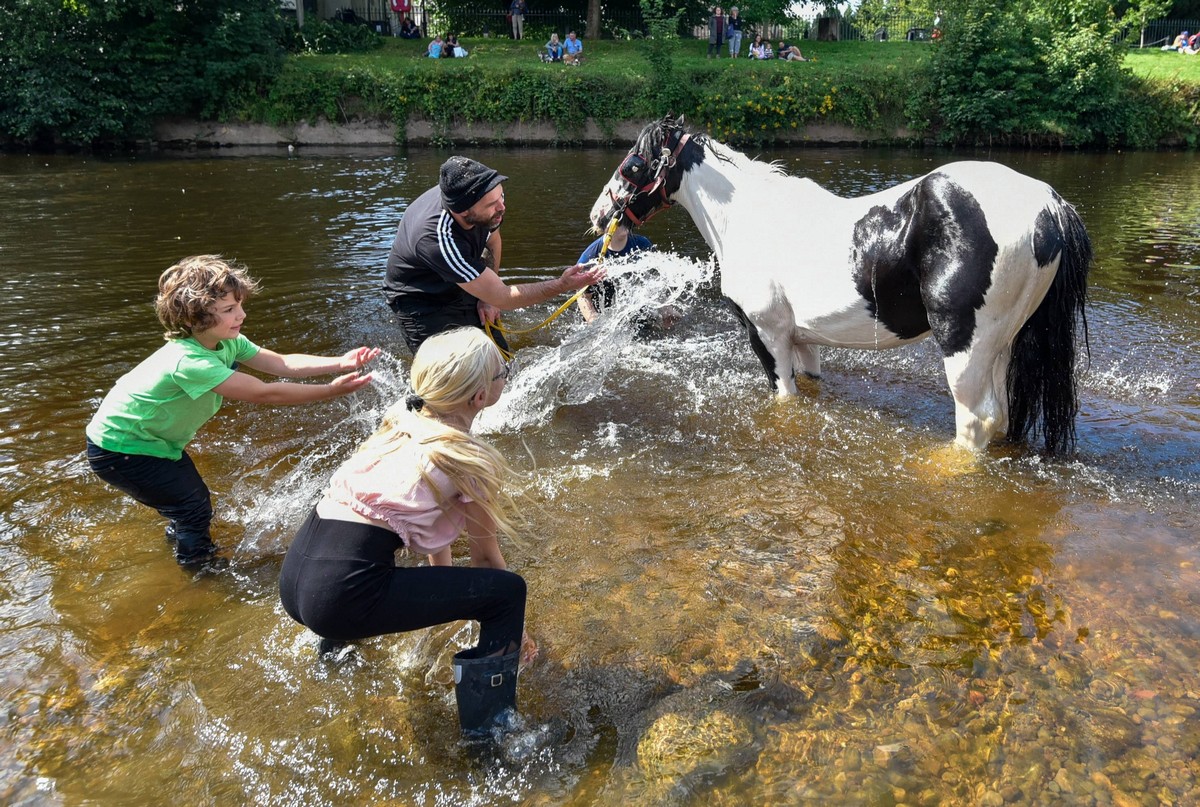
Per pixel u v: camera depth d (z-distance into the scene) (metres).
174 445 3.25
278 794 2.31
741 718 2.54
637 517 3.73
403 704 2.64
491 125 22.22
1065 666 2.71
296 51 25.17
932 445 4.31
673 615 3.05
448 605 2.45
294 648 2.90
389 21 29.45
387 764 2.41
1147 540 3.42
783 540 3.52
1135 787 2.25
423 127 22.14
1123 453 4.19
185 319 3.08
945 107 22.81
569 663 2.81
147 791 2.32
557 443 4.48
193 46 21.27
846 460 4.19
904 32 32.88
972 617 2.98
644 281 5.86
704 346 5.93
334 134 21.98
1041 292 3.70
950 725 2.48
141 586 3.24
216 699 2.66
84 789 2.32
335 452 4.37
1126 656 2.75
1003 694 2.60
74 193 13.12
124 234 9.84
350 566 2.35
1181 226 10.27
